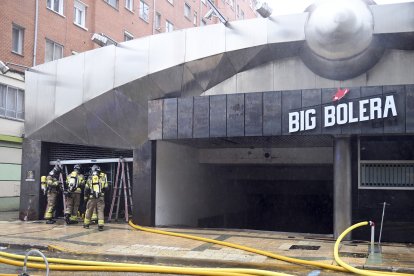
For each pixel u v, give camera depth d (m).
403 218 11.45
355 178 11.80
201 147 16.83
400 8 12.03
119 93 14.41
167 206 14.63
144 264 9.00
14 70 20.78
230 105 12.51
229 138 13.10
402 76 12.66
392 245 10.91
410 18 11.95
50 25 23.91
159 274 7.91
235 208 21.00
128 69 14.23
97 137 15.10
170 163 14.93
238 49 13.16
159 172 14.28
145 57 14.05
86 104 14.79
